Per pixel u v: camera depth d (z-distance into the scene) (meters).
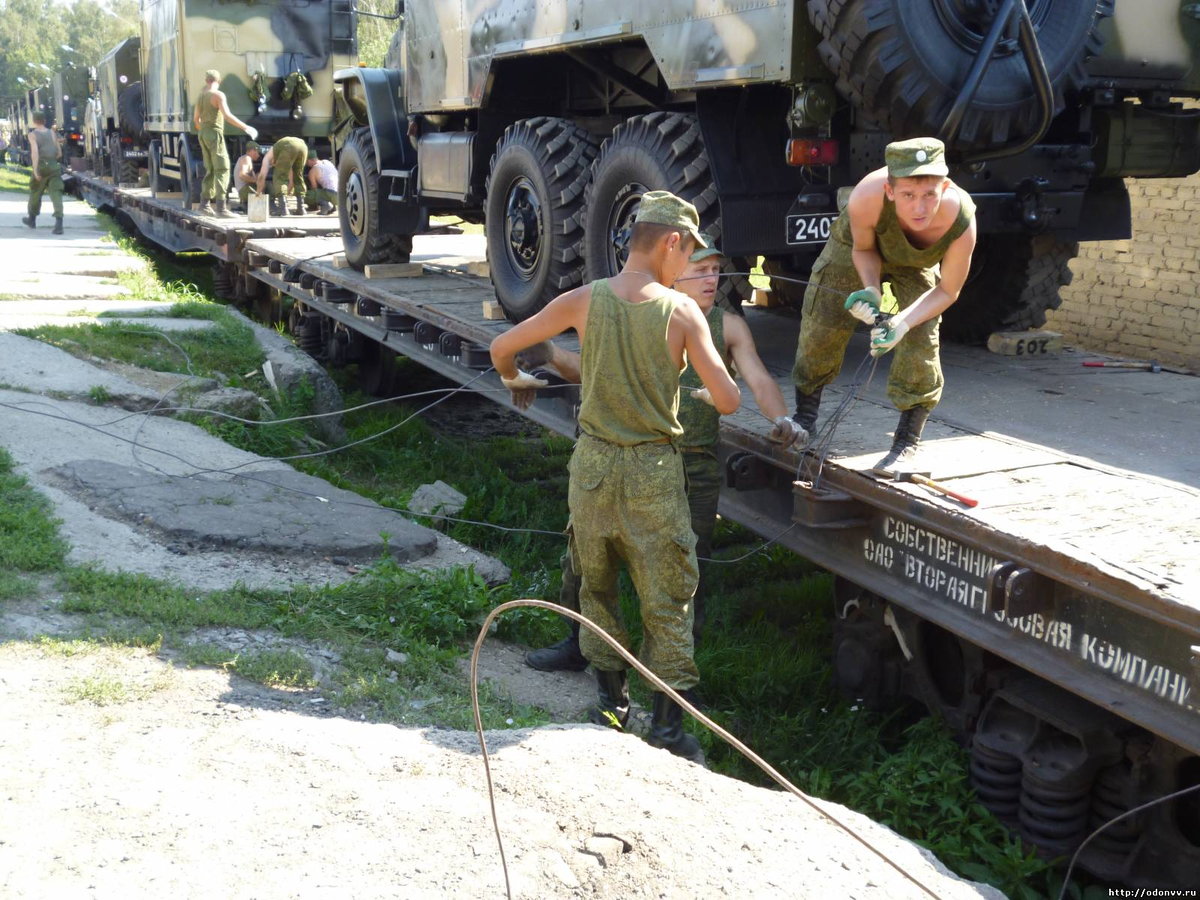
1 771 2.74
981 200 4.82
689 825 2.64
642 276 3.25
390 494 6.83
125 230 20.08
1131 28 4.93
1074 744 3.25
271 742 2.96
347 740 3.00
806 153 4.62
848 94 4.35
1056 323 9.12
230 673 3.59
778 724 4.22
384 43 32.97
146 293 11.39
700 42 4.86
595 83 6.63
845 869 2.57
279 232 12.08
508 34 6.37
